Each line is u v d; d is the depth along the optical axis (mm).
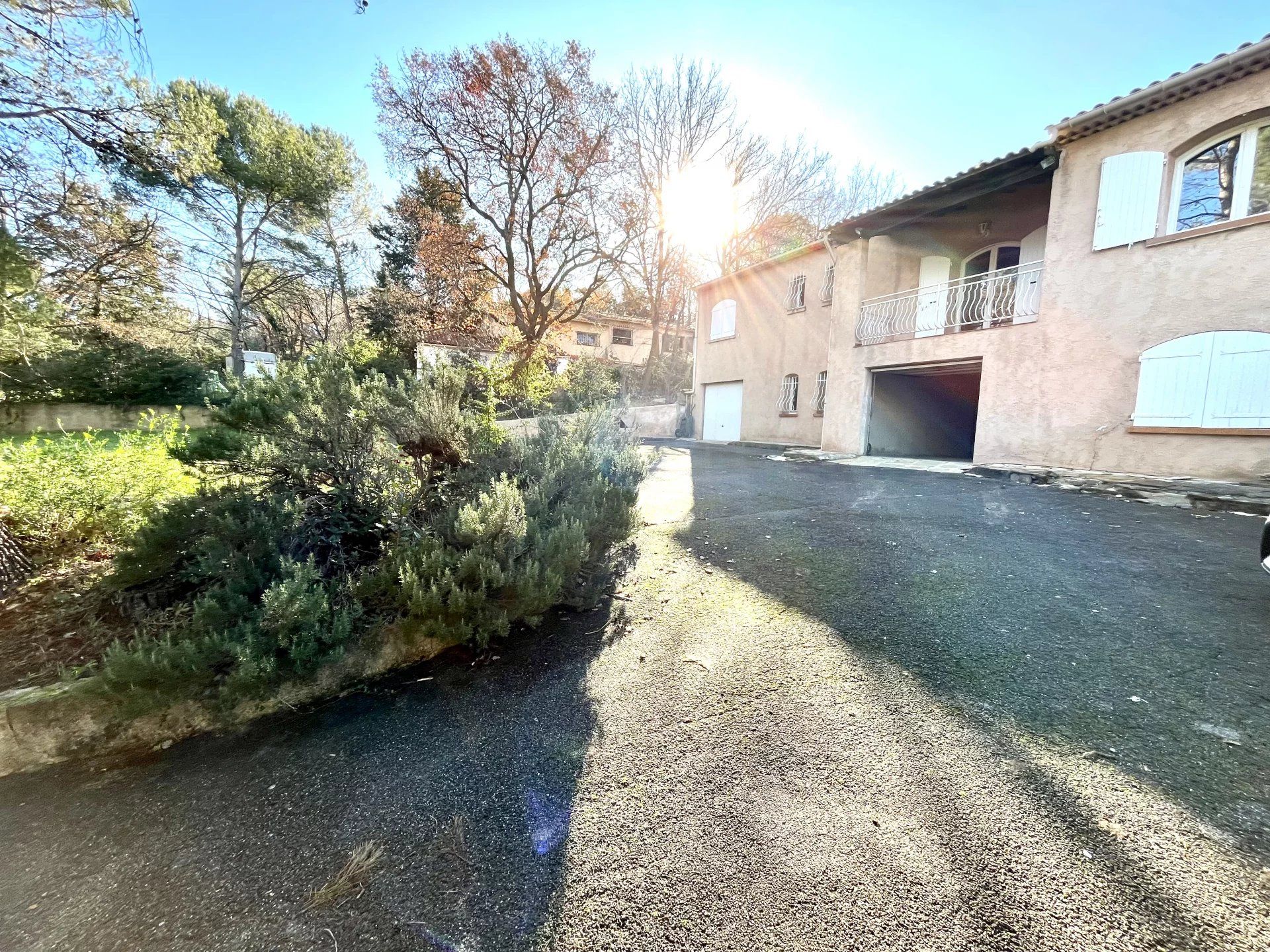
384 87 14430
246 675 1956
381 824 1627
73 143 4344
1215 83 5801
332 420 3021
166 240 8672
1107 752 1821
